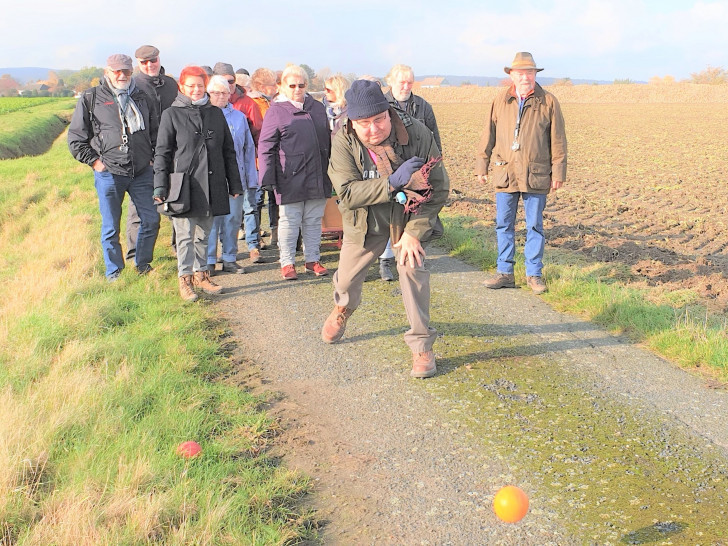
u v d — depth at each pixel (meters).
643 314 5.50
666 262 7.58
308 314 5.90
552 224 9.85
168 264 7.52
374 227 4.32
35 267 7.45
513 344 5.12
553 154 6.22
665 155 21.39
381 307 6.04
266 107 8.01
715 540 2.82
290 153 6.53
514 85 6.18
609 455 3.52
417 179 3.82
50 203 12.81
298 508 3.12
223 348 5.14
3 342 5.00
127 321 5.59
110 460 3.27
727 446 3.60
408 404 4.16
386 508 3.11
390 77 6.36
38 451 3.33
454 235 8.41
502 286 6.57
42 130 35.81
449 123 39.34
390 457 3.55
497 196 6.42
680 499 3.12
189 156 6.05
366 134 3.90
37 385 4.15
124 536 2.70
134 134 6.57
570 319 5.70
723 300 6.05
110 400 3.90
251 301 6.31
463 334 5.33
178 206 5.99
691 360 4.70
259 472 3.35
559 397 4.21
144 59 7.10
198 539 2.73
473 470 3.41
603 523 2.96
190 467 3.30
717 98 73.62
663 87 76.44
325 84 7.07
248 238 7.67
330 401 4.22
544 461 3.48
